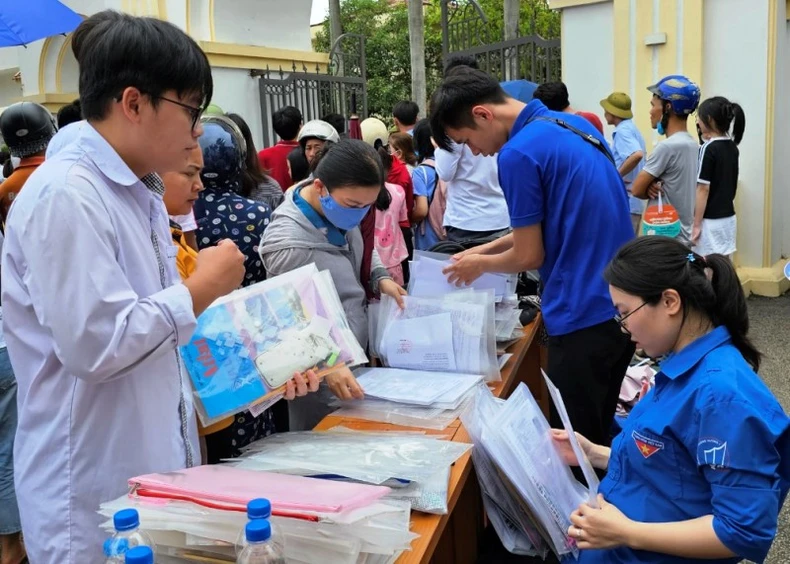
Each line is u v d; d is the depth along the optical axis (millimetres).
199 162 1666
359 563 1094
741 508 1287
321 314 1716
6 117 3092
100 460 1295
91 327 1123
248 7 7164
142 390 1323
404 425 1833
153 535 1069
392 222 3965
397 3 23125
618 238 2229
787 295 5809
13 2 3645
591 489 1525
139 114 1193
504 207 3789
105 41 1173
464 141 2383
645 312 1468
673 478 1436
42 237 1128
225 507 1052
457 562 2186
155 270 1347
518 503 1632
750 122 5512
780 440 1342
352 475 1328
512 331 2496
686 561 1424
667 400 1458
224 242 1347
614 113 5383
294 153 4160
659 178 4270
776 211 5938
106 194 1229
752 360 1472
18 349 1287
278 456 1459
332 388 1905
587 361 2230
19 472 1339
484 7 15469
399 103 5664
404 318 2324
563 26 6051
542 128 2205
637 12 5637
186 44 1201
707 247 4938
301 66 7617
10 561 2693
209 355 1561
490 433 1559
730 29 5422
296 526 1046
